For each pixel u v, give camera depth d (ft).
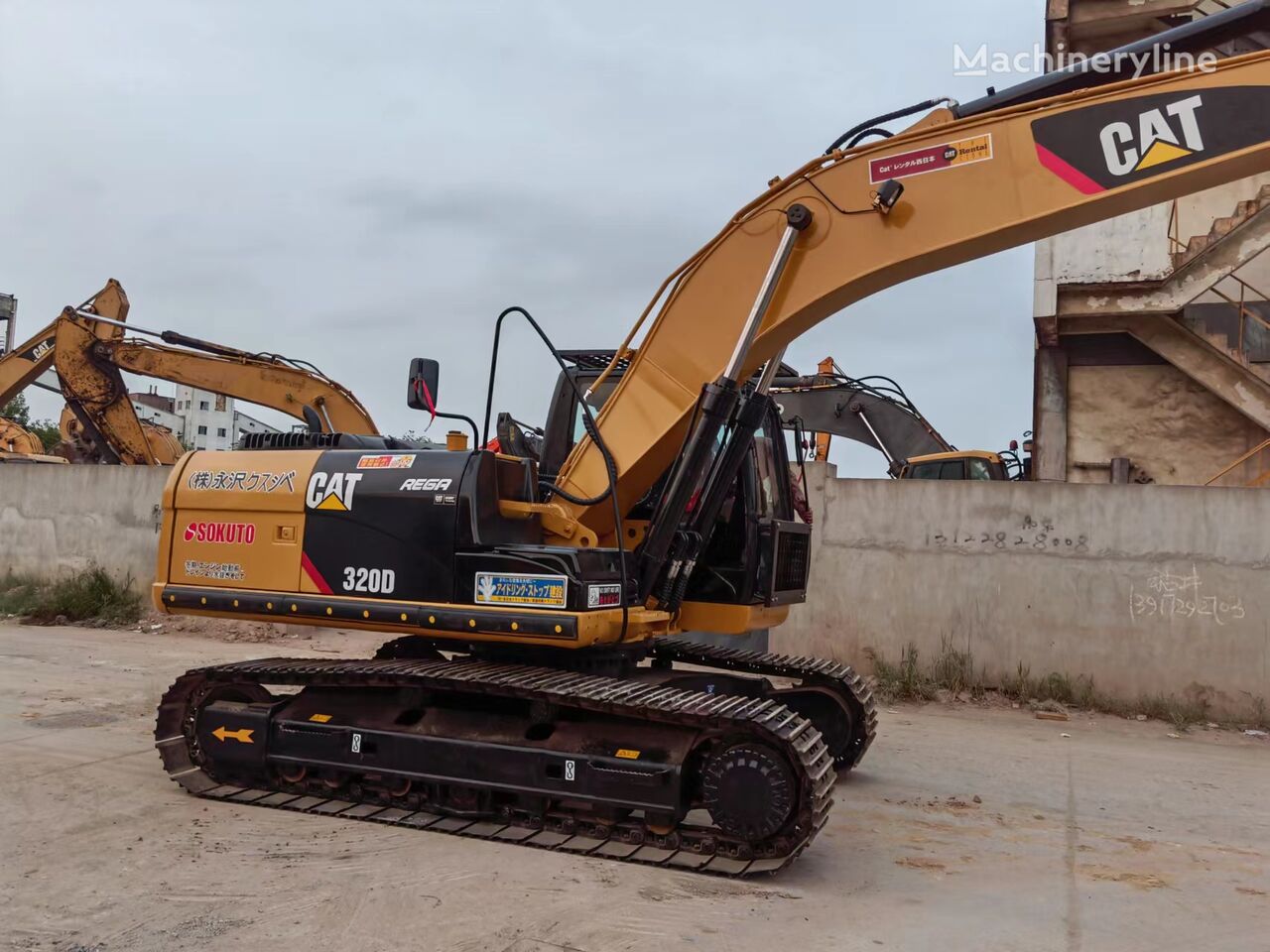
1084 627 30.22
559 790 16.16
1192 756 24.66
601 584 16.70
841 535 33.12
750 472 19.49
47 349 52.31
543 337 17.62
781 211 17.70
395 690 18.21
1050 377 47.73
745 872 14.79
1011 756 23.98
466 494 17.08
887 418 48.65
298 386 47.88
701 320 18.19
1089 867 16.01
